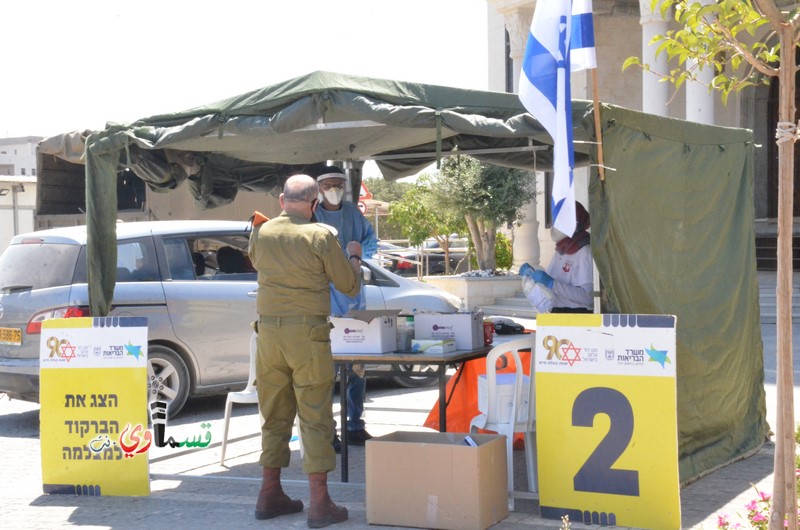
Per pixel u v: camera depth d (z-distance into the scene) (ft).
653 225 18.99
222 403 32.24
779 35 12.75
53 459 20.07
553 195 15.62
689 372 20.08
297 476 21.63
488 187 61.98
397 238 105.19
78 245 27.81
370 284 33.17
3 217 53.62
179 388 28.76
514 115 18.63
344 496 19.39
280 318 17.02
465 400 22.90
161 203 43.04
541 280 19.63
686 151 20.30
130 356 19.72
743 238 23.04
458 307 35.09
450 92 18.83
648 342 16.11
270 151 24.67
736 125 66.13
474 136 24.53
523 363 21.48
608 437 16.37
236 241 30.78
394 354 19.31
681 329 19.83
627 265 18.07
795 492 12.74
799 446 19.71
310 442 17.08
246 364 30.04
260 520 17.84
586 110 17.53
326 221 23.57
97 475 19.88
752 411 23.62
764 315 50.34
